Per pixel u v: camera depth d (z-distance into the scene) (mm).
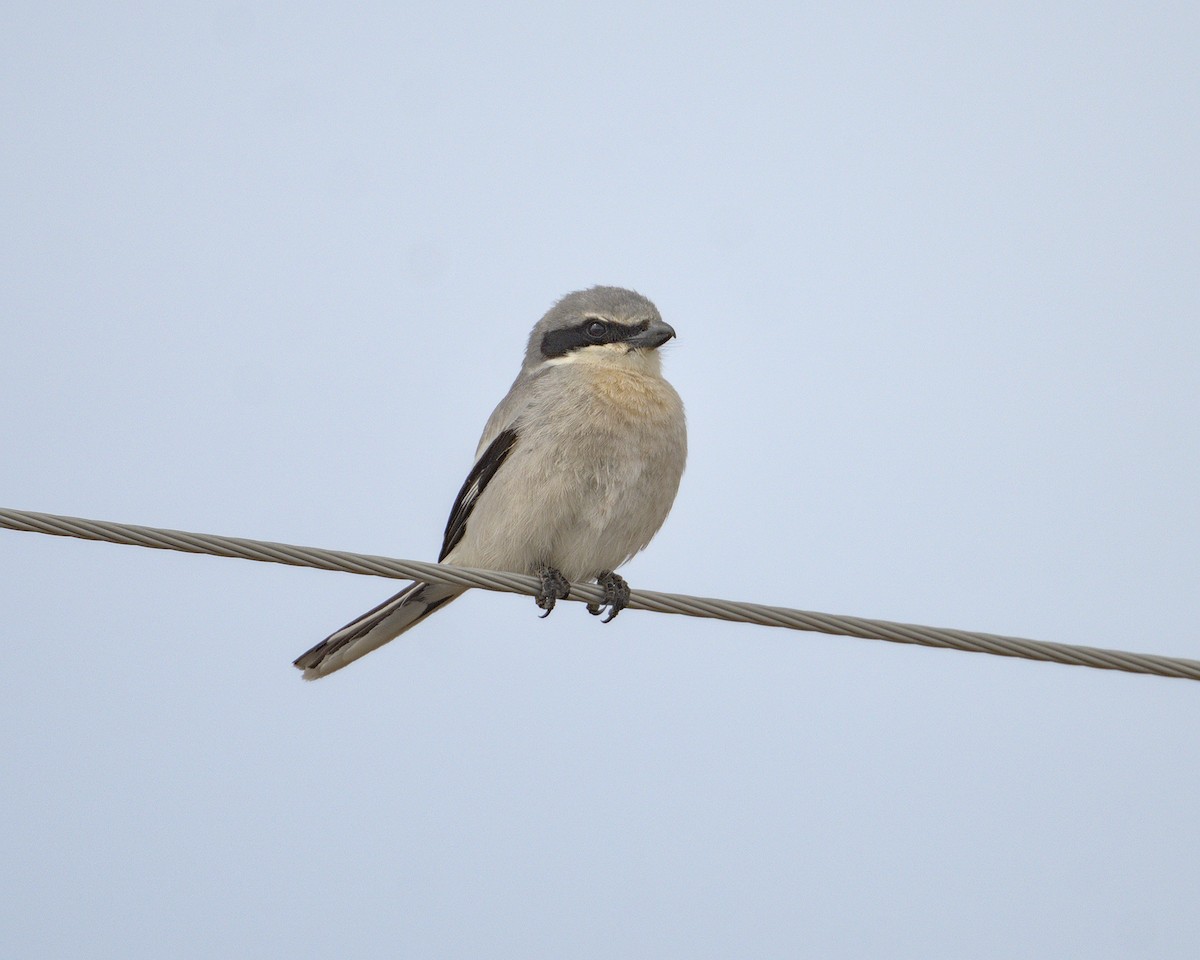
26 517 8570
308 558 9219
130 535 8727
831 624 9266
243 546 9062
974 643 9102
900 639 9172
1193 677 8961
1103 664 8977
